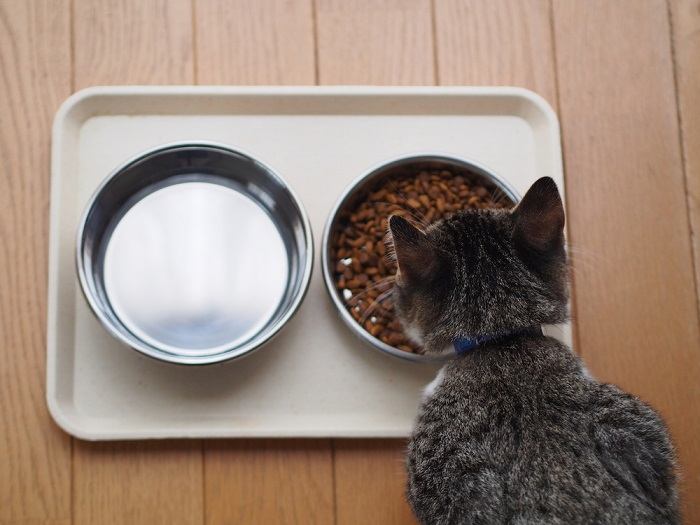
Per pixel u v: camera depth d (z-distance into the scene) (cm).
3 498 54
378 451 55
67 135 56
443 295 48
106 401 54
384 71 59
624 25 60
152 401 54
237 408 54
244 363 55
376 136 57
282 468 55
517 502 43
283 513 54
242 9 59
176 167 55
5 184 56
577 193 58
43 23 58
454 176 55
